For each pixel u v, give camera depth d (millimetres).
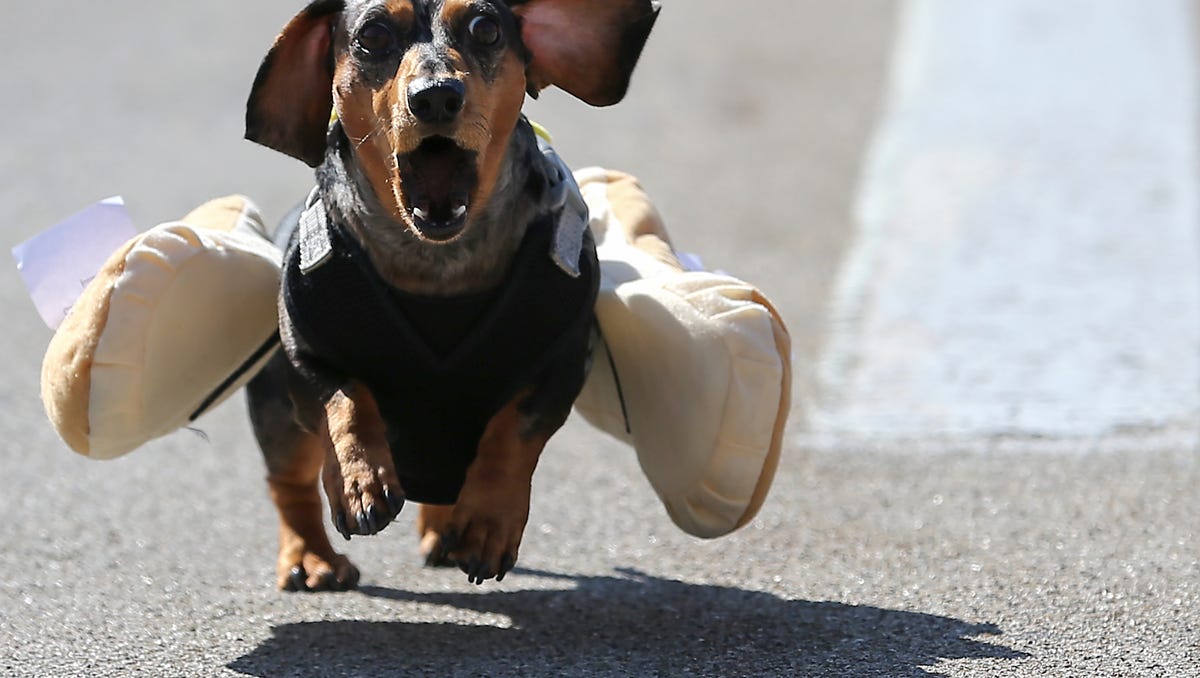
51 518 9820
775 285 14844
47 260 8203
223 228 8445
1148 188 17172
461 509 7484
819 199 17453
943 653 7598
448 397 7684
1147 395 12023
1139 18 23922
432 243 7367
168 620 8188
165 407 8078
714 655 7656
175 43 23781
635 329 8133
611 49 7973
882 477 10539
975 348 13156
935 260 15406
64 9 25734
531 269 7500
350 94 7430
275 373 8430
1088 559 8938
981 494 10172
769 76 22438
